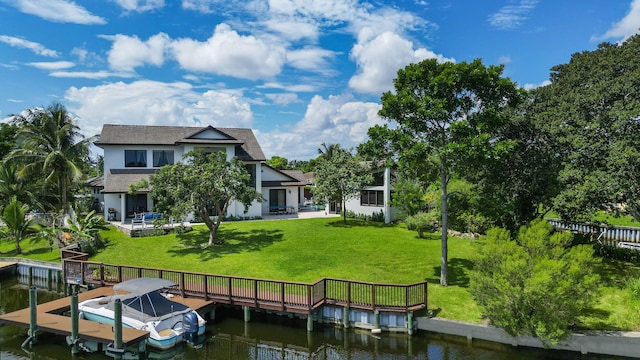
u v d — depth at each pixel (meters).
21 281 21.67
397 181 30.61
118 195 31.41
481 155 15.18
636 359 11.91
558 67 24.77
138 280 14.76
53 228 24.31
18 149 29.84
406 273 18.41
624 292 15.54
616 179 15.15
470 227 21.64
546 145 18.84
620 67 18.31
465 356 12.48
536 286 11.82
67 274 18.89
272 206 38.03
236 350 13.44
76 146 30.92
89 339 12.88
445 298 15.42
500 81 15.36
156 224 22.28
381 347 13.39
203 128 32.44
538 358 12.21
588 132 16.72
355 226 29.97
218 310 16.34
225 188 22.91
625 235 23.42
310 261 20.20
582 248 13.57
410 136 16.25
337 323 14.77
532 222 15.27
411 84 16.42
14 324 14.05
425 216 26.66
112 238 25.50
